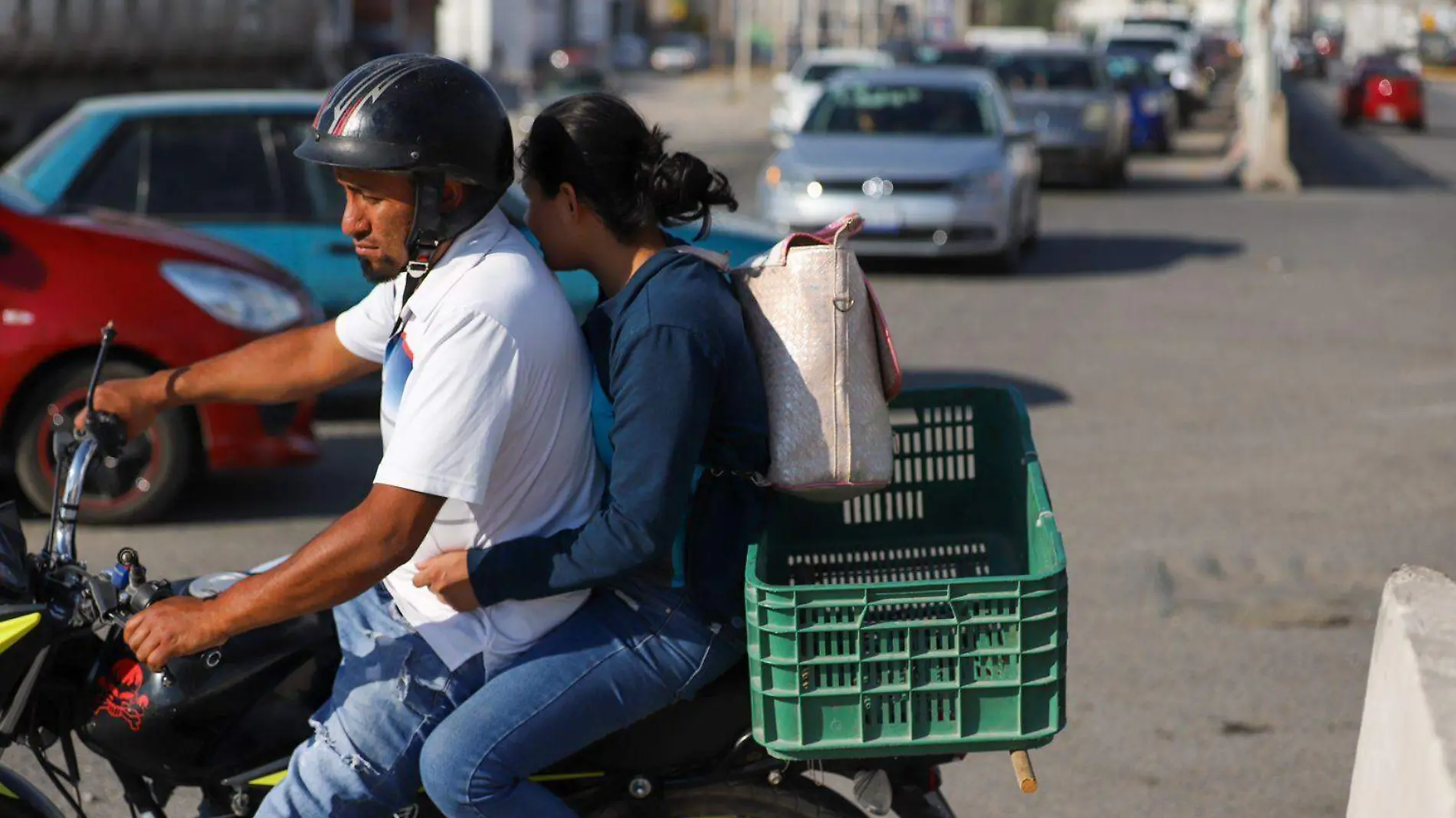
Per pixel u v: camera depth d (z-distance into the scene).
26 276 12.68
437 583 5.03
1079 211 39.16
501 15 113.50
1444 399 18.55
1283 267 29.58
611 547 4.91
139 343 12.73
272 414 13.04
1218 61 97.44
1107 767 8.91
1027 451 5.97
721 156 55.12
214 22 44.97
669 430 4.92
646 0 164.00
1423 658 5.37
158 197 16.50
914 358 20.95
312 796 5.17
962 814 8.34
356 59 71.31
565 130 5.14
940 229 27.83
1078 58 46.28
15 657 5.02
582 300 14.77
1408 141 67.81
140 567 5.05
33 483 12.81
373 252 5.07
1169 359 20.86
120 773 5.51
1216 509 13.95
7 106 38.28
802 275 5.19
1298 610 11.43
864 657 4.92
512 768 5.13
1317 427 17.11
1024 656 4.96
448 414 4.86
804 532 6.44
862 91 30.70
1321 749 9.16
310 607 4.88
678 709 5.43
